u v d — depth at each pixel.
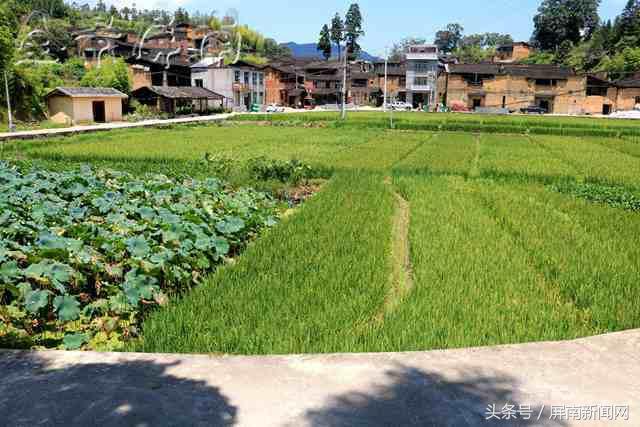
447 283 7.50
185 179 15.52
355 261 8.41
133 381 4.23
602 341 5.15
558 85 81.25
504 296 7.11
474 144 34.06
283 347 5.20
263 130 41.69
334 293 6.93
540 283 7.82
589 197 15.80
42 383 4.19
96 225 9.32
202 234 8.94
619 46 96.44
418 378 4.33
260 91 81.31
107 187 13.66
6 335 5.89
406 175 19.30
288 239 9.72
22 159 22.02
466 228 11.20
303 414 3.79
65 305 6.31
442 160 23.84
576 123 51.38
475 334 5.71
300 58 116.19
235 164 19.25
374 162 22.39
